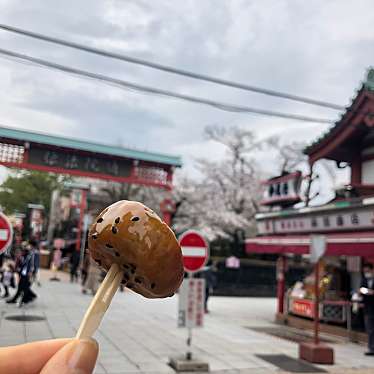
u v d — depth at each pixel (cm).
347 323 1145
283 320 1343
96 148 1823
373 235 978
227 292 2288
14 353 123
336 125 1217
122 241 114
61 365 104
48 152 1778
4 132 1694
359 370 762
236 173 3366
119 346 806
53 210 4231
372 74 1098
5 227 611
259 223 1504
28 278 1196
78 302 1364
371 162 1216
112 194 3325
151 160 1909
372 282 940
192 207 3225
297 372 719
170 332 994
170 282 120
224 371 695
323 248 843
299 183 1320
